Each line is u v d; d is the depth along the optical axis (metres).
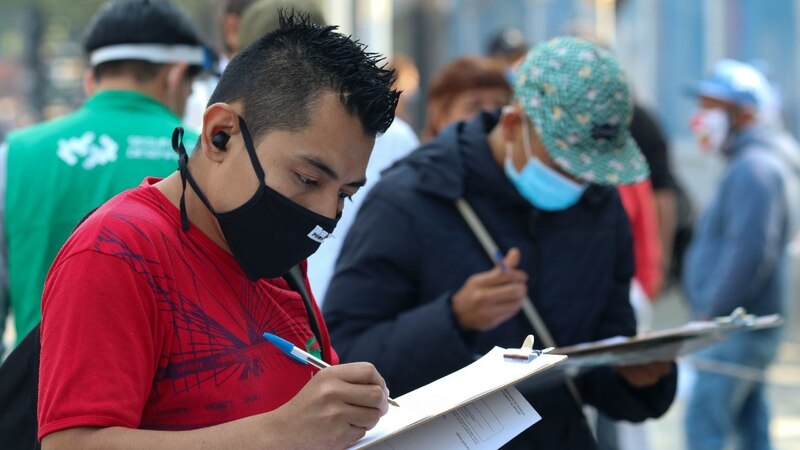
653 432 8.47
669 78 17.55
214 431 2.35
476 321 3.83
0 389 2.63
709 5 16.02
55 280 2.42
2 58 34.50
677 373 4.26
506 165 4.09
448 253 4.04
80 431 2.31
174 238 2.54
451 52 29.83
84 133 4.33
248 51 2.62
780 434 8.25
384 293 4.03
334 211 2.56
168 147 4.41
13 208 4.25
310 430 2.34
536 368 2.71
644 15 18.28
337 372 2.38
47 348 2.38
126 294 2.39
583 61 3.96
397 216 4.06
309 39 2.56
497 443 2.74
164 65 4.50
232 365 2.54
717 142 7.77
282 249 2.57
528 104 4.00
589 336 4.20
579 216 4.20
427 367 3.82
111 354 2.35
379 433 2.44
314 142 2.49
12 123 28.75
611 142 4.00
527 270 4.10
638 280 6.75
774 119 7.68
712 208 7.52
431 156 4.12
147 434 2.32
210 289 2.56
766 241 7.19
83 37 4.63
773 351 7.34
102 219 2.47
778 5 14.06
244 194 2.53
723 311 7.25
